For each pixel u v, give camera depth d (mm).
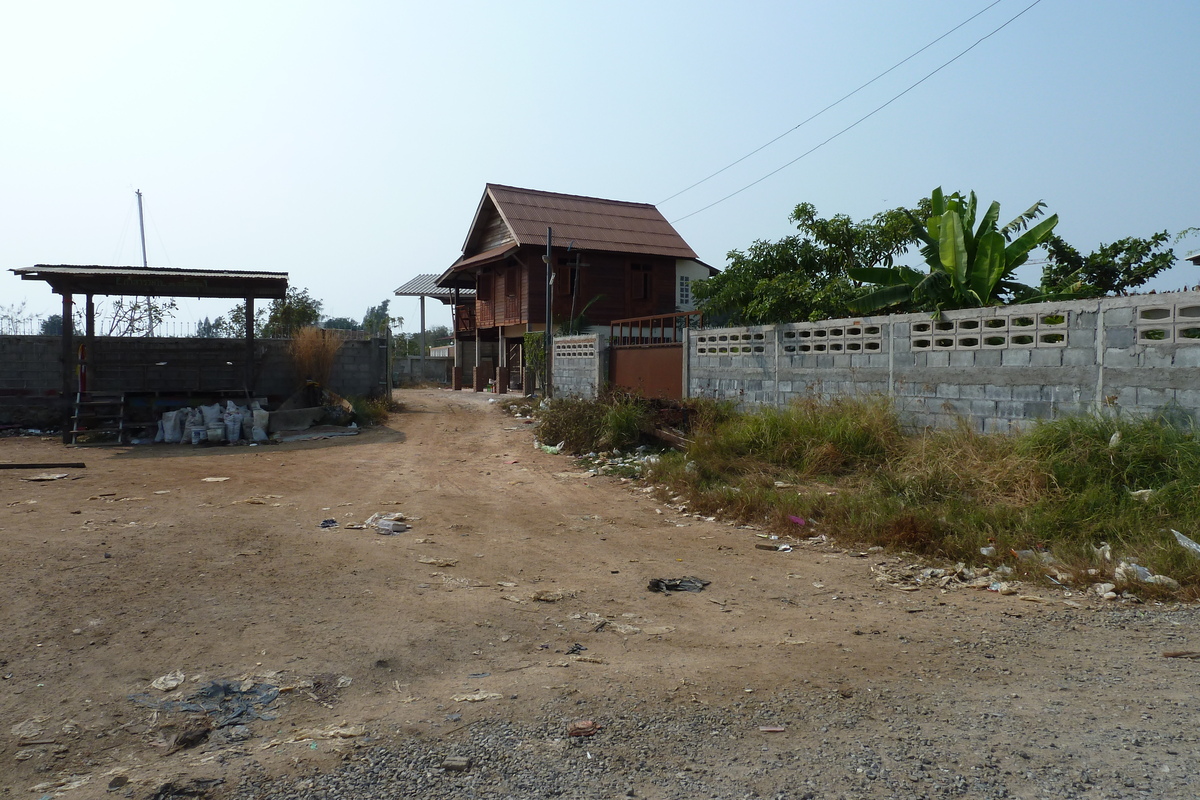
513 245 27250
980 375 9578
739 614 5336
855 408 10758
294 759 3213
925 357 10344
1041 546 6562
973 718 3498
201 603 5352
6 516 8086
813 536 7629
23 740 3434
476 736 3406
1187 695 3721
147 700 3855
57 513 8289
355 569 6312
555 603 5559
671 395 15844
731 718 3553
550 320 22969
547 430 14766
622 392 15055
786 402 12711
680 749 3244
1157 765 2982
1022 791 2814
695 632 4949
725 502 8789
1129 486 7109
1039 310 8875
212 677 4141
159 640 4660
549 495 10008
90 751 3355
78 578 5848
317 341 18891
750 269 19031
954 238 12023
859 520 7605
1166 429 7367
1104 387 8180
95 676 4137
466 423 18422
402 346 50438
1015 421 9141
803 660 4371
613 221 29469
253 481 10703
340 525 8016
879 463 9703
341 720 3629
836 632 4918
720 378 14336
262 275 16781
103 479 10773
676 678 4094
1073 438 7762
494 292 30234
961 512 7398
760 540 7586
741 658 4430
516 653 4547
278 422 16406
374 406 19031
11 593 5461
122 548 6758
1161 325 7652
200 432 14781
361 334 20953
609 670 4234
